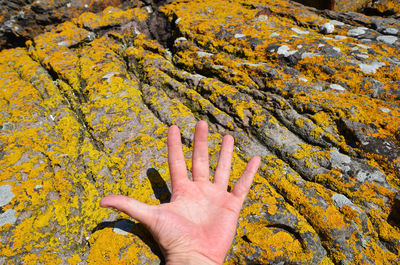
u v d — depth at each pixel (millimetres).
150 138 467
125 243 339
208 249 257
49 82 603
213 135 485
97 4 812
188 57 645
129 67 676
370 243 362
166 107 532
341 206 380
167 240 260
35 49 716
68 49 702
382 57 561
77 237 372
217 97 545
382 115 453
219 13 773
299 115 491
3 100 557
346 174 408
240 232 360
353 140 443
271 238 360
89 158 451
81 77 605
